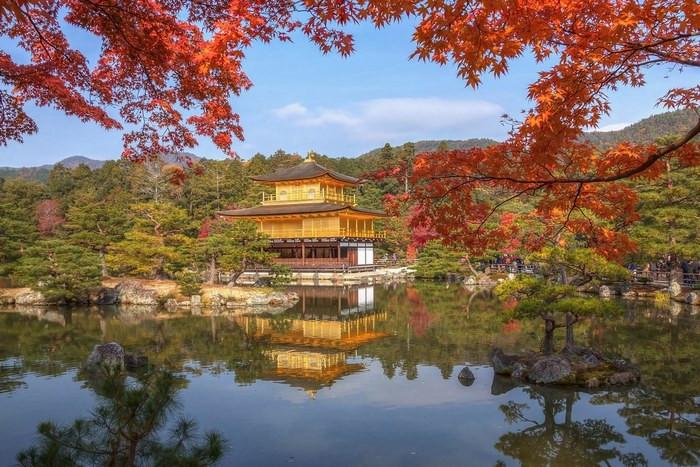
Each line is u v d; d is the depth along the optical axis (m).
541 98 5.50
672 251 29.83
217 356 18.02
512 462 9.29
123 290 34.28
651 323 23.12
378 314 28.33
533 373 14.34
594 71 5.49
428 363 16.62
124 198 70.38
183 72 7.63
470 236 7.88
